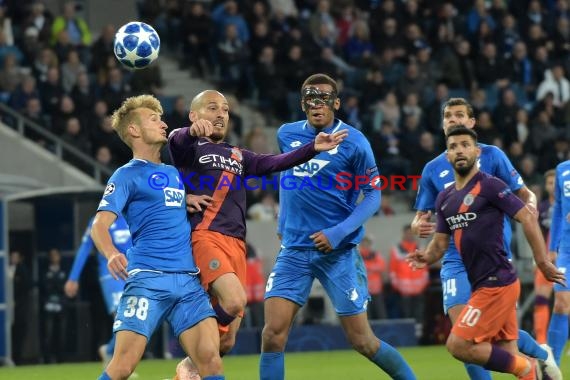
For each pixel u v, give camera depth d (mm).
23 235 38906
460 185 18859
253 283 42844
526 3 61219
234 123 50312
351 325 20078
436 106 52562
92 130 47656
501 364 18547
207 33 54844
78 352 39125
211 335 17375
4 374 32531
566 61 59938
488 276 18516
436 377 27828
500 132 52875
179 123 46656
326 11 56875
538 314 28766
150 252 17484
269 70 53219
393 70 55344
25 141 46375
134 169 17781
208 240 18656
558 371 21156
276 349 19875
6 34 51188
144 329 17141
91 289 39156
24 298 38688
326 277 20062
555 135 53188
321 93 20172
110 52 50062
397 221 47375
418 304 44250
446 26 58062
